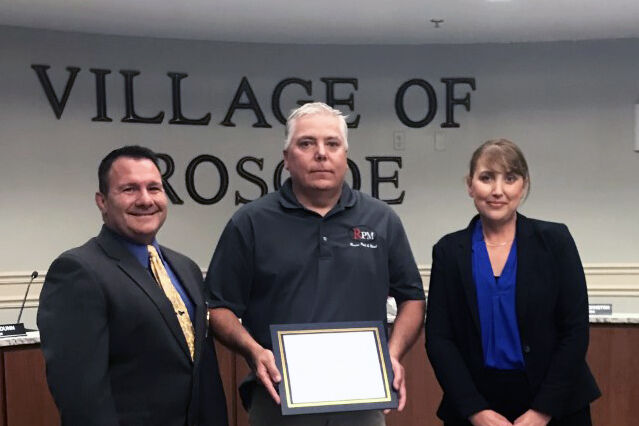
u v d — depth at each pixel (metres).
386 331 1.88
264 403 1.91
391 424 3.16
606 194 5.20
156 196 1.71
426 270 5.19
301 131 1.85
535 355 1.87
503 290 1.89
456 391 1.89
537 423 1.82
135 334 1.61
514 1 4.03
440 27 4.65
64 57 4.75
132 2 4.00
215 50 5.05
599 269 5.16
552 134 5.23
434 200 5.30
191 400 1.71
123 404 1.60
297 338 1.79
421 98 5.27
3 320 4.64
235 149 5.12
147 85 4.93
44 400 2.89
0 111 4.63
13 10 4.17
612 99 5.17
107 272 1.61
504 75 5.24
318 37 4.91
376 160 5.25
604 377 3.07
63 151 4.78
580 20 4.50
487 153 1.90
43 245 4.77
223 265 1.93
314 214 1.91
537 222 1.96
